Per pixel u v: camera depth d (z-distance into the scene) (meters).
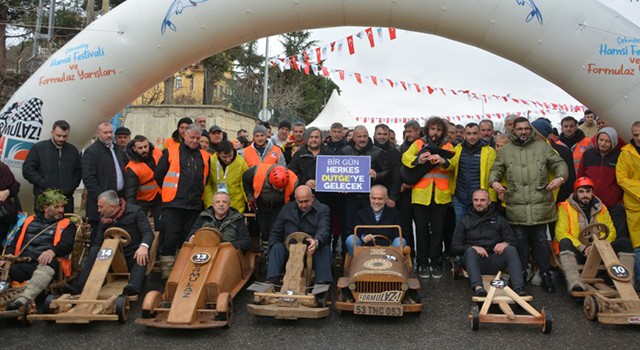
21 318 4.89
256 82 34.03
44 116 7.23
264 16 7.02
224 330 4.92
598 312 4.96
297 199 5.75
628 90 6.52
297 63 14.45
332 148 7.43
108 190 6.04
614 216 6.11
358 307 4.91
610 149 6.29
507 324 5.07
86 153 6.52
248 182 6.59
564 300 5.74
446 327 5.00
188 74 26.81
